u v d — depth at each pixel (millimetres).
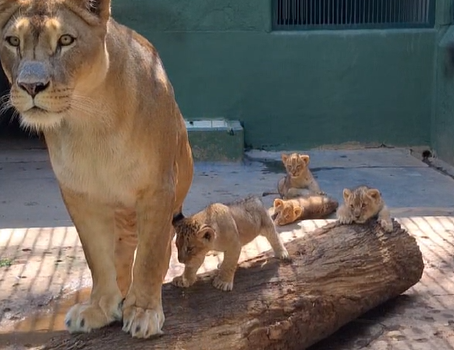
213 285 4285
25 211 8539
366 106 11781
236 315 4082
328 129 11828
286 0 11641
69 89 3326
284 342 4289
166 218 3842
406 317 5133
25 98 3250
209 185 9758
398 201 8953
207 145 11070
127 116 3609
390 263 5082
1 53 3420
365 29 11688
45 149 12258
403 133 11852
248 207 4613
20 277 5848
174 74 11656
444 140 11172
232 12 11523
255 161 11281
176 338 3820
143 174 3715
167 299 4105
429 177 10203
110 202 3820
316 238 4996
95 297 3963
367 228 5156
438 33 11523
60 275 5898
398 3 11672
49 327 4859
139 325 3736
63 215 8352
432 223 7383
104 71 3463
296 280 4516
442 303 5367
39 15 3314
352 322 5066
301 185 8555
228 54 11625
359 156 11484
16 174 10508
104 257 3980
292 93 11750
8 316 5059
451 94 10875
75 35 3332
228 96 11734
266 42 11609
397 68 11695
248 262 4633
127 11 11461
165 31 11531
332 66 11680
